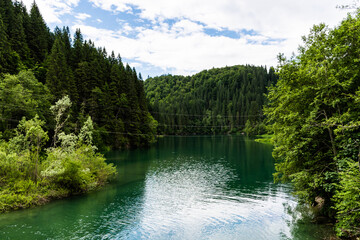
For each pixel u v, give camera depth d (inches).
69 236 533.0
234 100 6417.3
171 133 5118.1
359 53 479.2
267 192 911.7
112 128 2349.9
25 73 1475.1
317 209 679.7
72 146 902.4
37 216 657.0
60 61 1991.9
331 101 498.9
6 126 1192.2
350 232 467.2
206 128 5674.2
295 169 611.5
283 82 615.5
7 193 717.3
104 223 611.2
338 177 444.5
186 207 738.2
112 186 1003.9
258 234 540.1
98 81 2456.9
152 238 526.0
